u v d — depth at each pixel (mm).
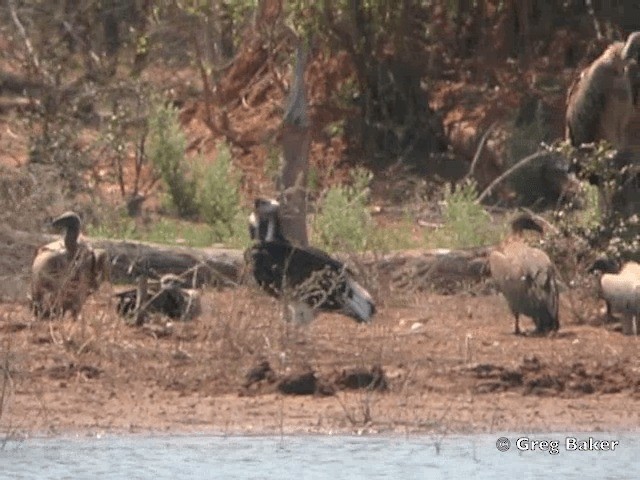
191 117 79938
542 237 50750
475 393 38094
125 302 44312
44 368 38812
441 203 63938
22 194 54406
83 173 66500
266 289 42438
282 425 34906
